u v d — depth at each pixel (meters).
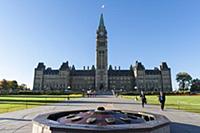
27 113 21.67
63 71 189.62
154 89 185.62
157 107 30.89
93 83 190.00
